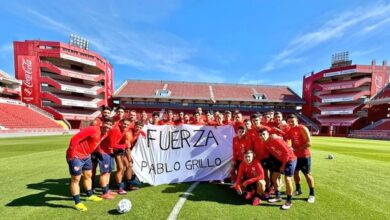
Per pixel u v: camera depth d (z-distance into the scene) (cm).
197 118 738
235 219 381
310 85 4853
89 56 4200
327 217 398
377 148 1642
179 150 612
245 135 533
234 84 5397
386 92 3931
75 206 420
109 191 498
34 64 3669
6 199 465
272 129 554
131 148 567
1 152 1127
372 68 4203
